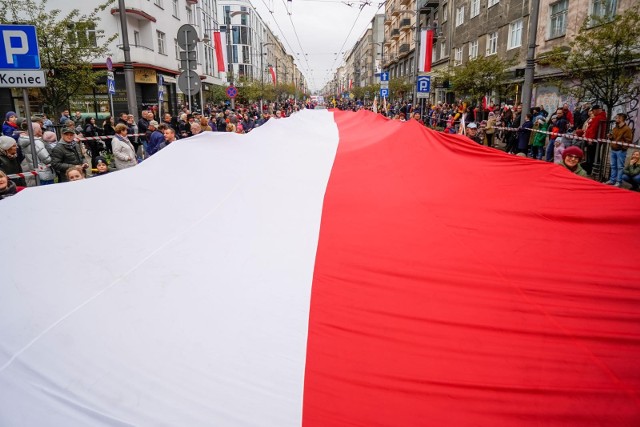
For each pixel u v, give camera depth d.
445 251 2.80
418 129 4.93
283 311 2.25
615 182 9.90
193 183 3.38
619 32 10.96
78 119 18.12
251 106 35.16
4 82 5.81
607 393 1.92
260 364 1.94
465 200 3.44
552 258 2.73
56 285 2.12
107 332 1.93
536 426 1.84
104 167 6.57
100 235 2.51
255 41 79.50
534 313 2.34
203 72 40.38
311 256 2.74
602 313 2.26
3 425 1.63
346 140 6.16
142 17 26.73
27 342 1.85
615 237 2.90
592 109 11.67
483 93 20.28
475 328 2.22
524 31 21.23
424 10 38.94
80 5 25.23
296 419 1.75
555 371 2.01
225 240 2.73
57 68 13.50
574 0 16.80
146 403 1.72
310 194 3.65
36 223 2.51
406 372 1.98
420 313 2.30
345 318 2.24
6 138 6.47
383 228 3.12
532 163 3.61
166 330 2.00
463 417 1.83
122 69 25.84
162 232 2.68
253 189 3.55
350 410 1.80
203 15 41.78
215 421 1.70
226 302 2.23
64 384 1.74
